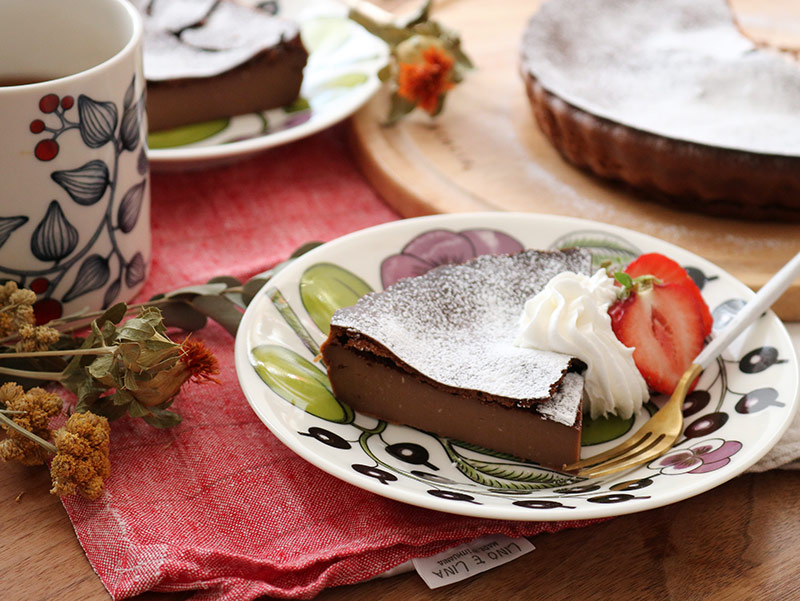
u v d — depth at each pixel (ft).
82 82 1.93
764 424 1.90
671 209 2.45
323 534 1.85
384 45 2.72
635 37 2.71
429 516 1.87
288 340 2.02
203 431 1.98
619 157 2.39
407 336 1.98
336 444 1.89
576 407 1.92
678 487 1.80
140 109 2.06
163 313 2.09
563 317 1.98
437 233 2.20
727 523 1.90
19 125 1.90
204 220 2.41
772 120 2.46
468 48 2.95
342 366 1.98
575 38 2.69
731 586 1.83
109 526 1.83
